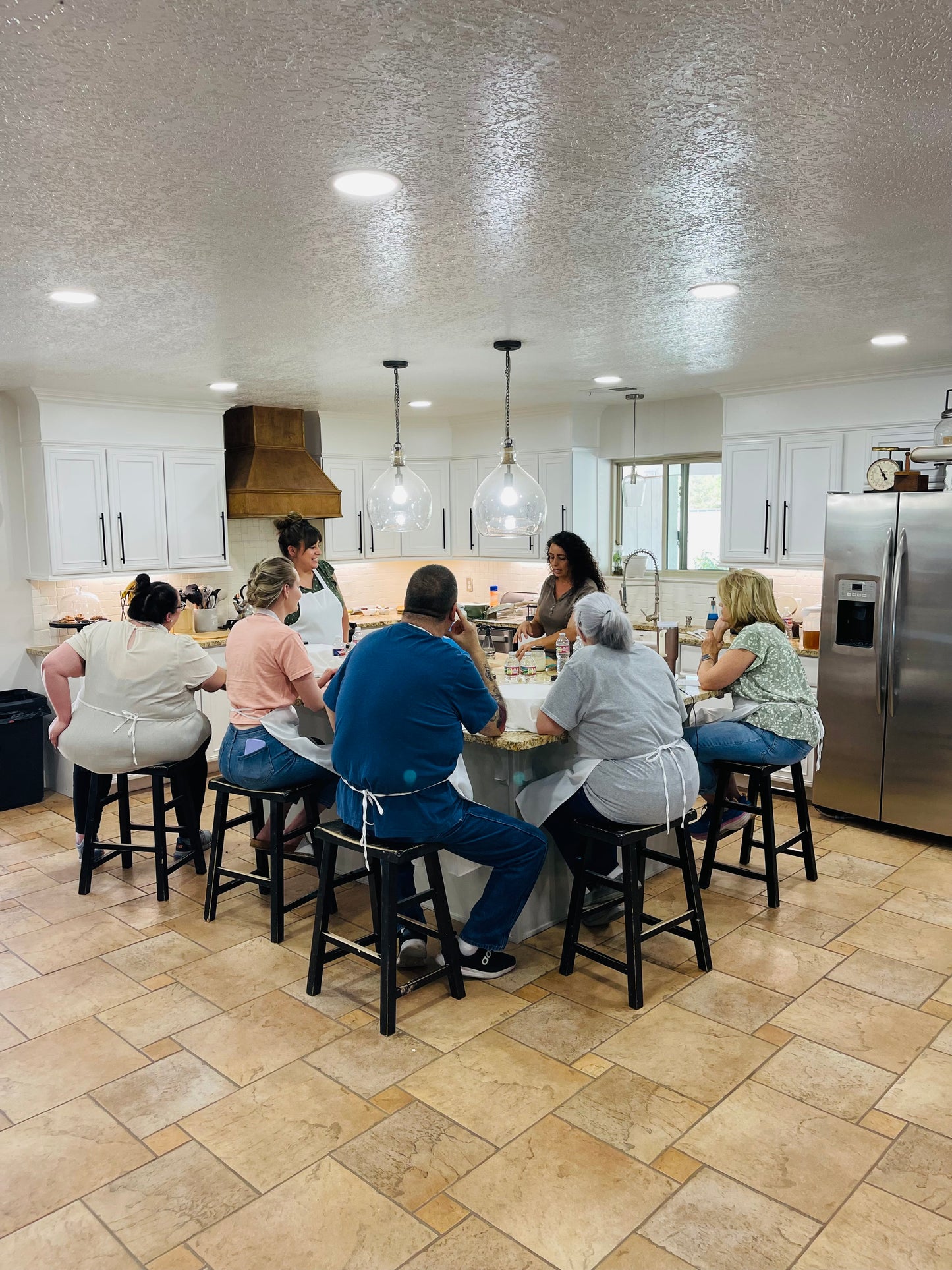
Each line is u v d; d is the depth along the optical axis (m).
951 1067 2.65
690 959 3.30
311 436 6.96
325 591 4.37
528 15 1.41
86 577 5.57
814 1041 2.78
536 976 3.20
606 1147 2.32
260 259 2.78
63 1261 2.00
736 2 1.38
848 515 4.64
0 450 5.48
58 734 3.86
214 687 3.94
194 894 3.96
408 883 3.36
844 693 4.73
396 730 2.74
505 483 4.19
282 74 1.60
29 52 1.50
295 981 3.20
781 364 4.98
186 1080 2.63
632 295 3.34
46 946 3.48
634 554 6.06
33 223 2.40
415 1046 2.78
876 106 1.77
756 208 2.39
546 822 3.27
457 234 2.57
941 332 4.09
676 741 3.08
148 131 1.83
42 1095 2.58
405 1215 2.11
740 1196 2.15
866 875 4.09
